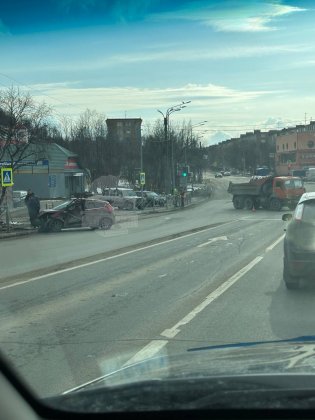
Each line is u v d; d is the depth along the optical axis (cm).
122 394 283
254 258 1393
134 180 6869
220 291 942
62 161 5884
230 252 1540
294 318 723
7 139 2828
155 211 4316
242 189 4228
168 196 5109
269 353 366
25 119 2902
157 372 333
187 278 1096
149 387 290
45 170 5541
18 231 2494
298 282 942
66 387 455
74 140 6969
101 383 325
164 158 6084
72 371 504
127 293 938
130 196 4656
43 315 768
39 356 558
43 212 2598
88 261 1409
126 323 712
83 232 2533
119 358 546
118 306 826
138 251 1627
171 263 1331
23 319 743
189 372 320
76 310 801
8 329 685
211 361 351
